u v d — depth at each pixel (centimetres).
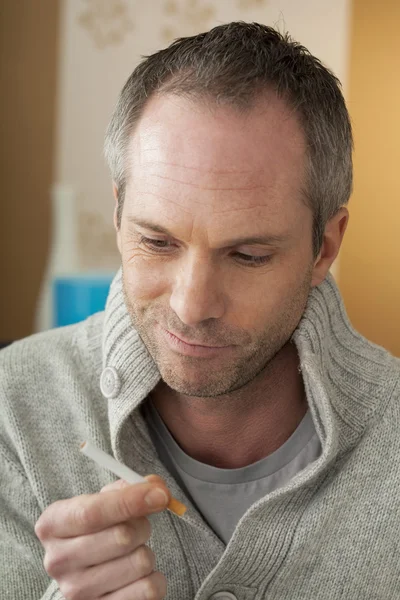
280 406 95
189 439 97
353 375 100
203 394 84
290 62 84
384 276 283
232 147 77
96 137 285
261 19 278
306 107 83
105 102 284
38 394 103
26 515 99
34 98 284
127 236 85
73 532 75
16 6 281
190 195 77
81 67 283
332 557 93
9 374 104
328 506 92
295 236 83
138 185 82
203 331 81
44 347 109
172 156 78
